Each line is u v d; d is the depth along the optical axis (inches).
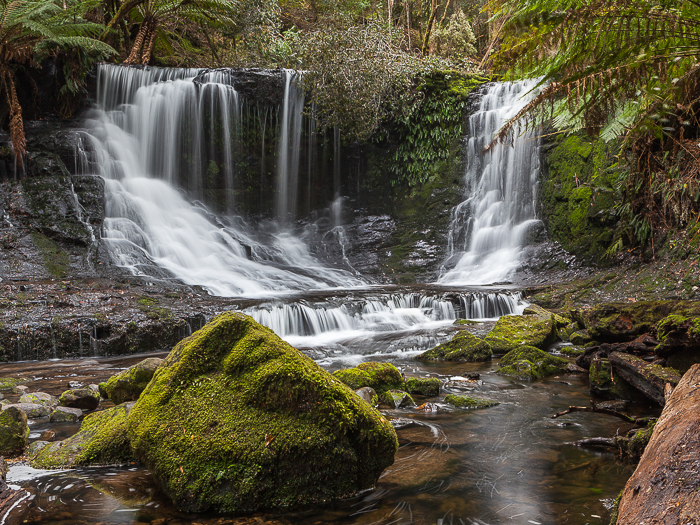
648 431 117.3
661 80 88.3
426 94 550.3
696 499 58.3
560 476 110.1
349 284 444.8
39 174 408.8
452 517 92.4
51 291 292.8
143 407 106.5
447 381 201.9
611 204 394.9
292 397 99.8
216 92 517.7
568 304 331.6
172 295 317.4
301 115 540.4
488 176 511.5
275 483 96.8
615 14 87.4
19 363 239.3
